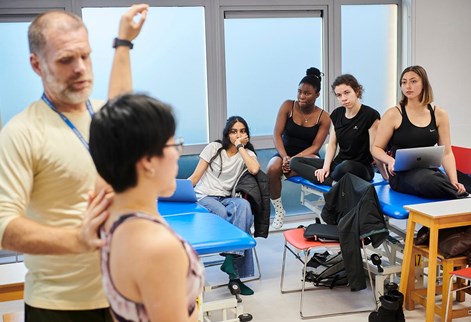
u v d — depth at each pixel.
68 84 1.50
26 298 1.63
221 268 4.07
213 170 4.48
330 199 3.97
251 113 5.65
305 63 5.75
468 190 4.24
